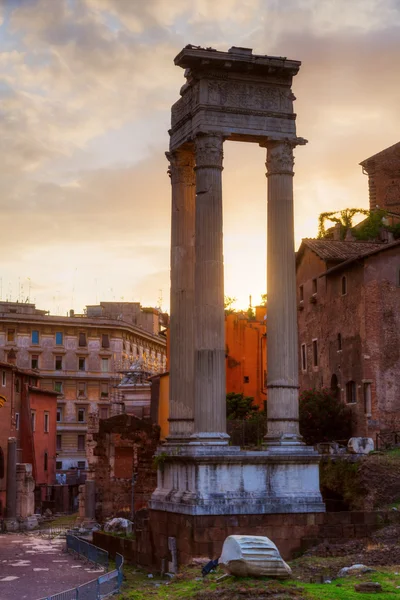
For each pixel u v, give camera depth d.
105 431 63.41
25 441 90.75
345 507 40.81
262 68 36.78
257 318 89.69
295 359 35.88
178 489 35.06
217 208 35.69
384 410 55.38
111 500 63.00
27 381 93.75
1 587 35.78
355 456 41.91
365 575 26.25
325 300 62.56
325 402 57.72
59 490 94.88
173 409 37.34
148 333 151.00
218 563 26.66
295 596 22.80
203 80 36.44
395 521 35.16
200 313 34.97
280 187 36.69
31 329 134.50
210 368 34.56
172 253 38.66
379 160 83.44
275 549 25.98
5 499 74.88
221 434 34.16
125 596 25.64
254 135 36.69
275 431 35.28
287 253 36.31
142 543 37.75
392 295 56.59
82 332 136.75
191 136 36.72
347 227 77.19
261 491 34.00
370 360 56.06
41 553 49.88
